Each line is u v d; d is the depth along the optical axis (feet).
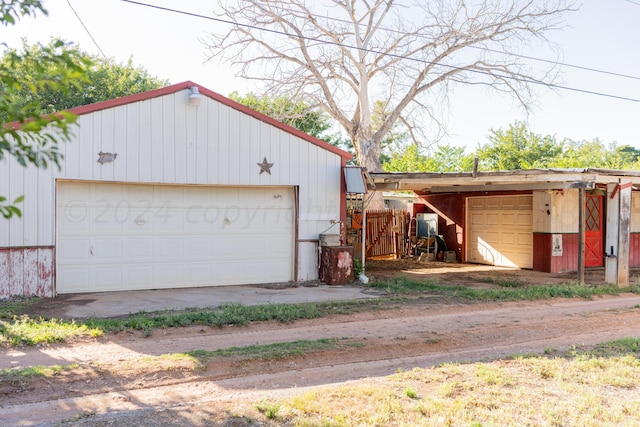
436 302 34.65
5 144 6.77
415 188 63.87
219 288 38.42
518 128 127.65
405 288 39.83
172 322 26.61
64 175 33.19
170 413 15.93
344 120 76.79
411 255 69.97
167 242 37.83
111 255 36.01
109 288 35.99
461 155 128.26
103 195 35.70
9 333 23.71
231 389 18.58
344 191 42.91
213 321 26.99
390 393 17.53
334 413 15.81
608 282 44.34
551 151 125.59
